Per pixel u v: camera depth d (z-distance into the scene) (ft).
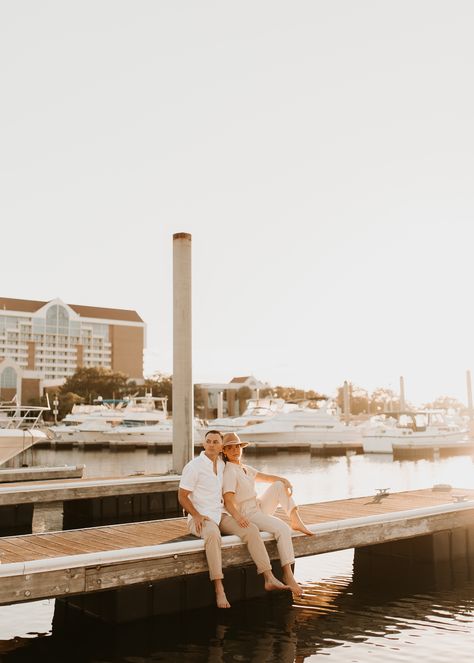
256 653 20.71
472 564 31.63
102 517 46.93
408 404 267.39
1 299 401.08
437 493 37.83
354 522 27.50
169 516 49.06
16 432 55.26
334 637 22.11
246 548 23.79
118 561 21.53
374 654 20.52
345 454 140.46
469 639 21.88
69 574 20.65
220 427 155.02
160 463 114.62
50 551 22.58
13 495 42.70
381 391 366.02
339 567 32.55
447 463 114.52
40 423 65.92
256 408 167.63
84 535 25.53
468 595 27.27
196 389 349.82
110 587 21.30
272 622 23.71
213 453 24.14
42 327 402.31
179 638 22.07
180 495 23.40
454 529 31.35
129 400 182.19
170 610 24.62
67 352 409.28
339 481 79.51
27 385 338.13
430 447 133.08
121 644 21.63
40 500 43.52
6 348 390.21
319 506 32.68
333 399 163.73
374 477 85.51
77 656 20.70
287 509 25.58
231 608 25.29
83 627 23.43
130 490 46.75
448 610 25.20
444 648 21.03
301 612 24.91
